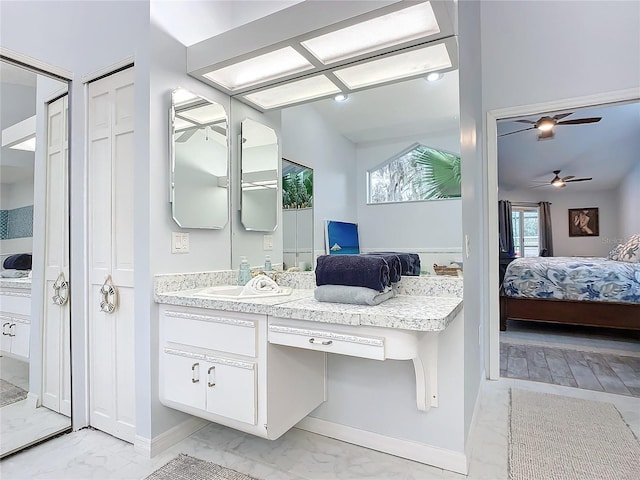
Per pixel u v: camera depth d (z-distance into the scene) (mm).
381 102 2031
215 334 1720
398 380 1842
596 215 7977
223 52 1972
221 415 1700
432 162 1868
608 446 1918
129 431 1985
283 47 1851
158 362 1896
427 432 1780
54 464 1774
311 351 1911
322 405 2051
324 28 1712
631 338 4039
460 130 1804
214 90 2277
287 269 2275
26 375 2035
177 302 1812
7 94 1969
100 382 2127
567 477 1666
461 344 1704
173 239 1987
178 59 2039
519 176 7312
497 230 2885
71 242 2145
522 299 4297
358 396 1945
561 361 3311
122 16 1983
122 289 2033
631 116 4645
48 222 2107
